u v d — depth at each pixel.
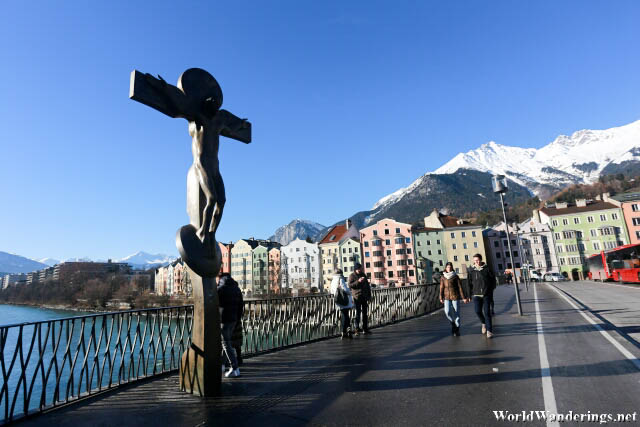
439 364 6.00
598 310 12.58
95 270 143.75
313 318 9.58
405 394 4.57
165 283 112.56
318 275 84.69
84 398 4.73
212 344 4.94
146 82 4.86
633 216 72.50
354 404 4.30
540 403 4.11
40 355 4.34
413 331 9.89
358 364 6.27
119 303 89.44
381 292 12.02
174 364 6.21
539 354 6.36
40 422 3.98
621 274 30.53
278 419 3.92
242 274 90.94
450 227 78.94
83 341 4.87
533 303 16.42
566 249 76.69
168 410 4.29
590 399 4.18
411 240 79.06
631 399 4.14
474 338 8.24
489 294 8.41
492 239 81.38
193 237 5.03
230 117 6.11
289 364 6.48
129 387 5.25
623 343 7.08
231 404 4.45
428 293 15.80
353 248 82.12
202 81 5.59
